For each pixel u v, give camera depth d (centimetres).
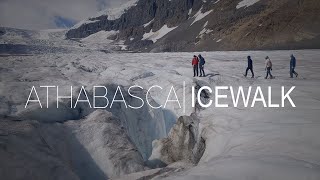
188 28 16688
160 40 17938
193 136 1023
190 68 2297
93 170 862
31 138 768
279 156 548
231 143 711
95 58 3803
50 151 769
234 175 491
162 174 704
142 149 1366
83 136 939
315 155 532
